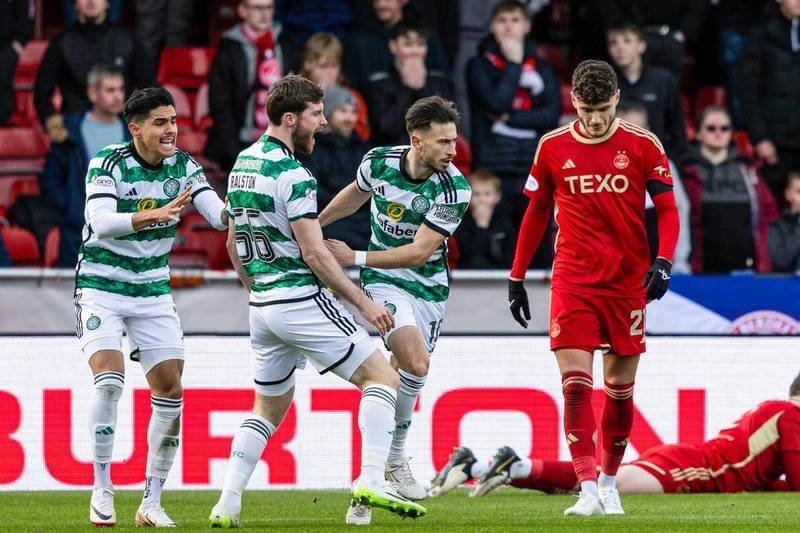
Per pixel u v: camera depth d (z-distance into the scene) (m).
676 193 35.62
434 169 20.05
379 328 17.09
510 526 18.19
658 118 36.75
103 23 36.03
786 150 38.44
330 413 28.94
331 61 35.62
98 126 34.91
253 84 35.78
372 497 16.84
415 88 35.72
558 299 20.33
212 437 28.77
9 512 22.25
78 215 34.34
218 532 17.22
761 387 30.16
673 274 32.84
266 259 17.23
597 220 20.08
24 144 36.81
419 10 37.81
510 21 36.00
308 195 16.83
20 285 31.84
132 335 19.25
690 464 26.34
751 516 20.52
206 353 28.86
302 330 17.12
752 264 36.28
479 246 34.34
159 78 38.56
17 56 37.97
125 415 28.47
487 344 29.48
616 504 21.27
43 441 28.45
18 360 28.50
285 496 26.27
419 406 29.25
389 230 21.05
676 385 29.97
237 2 41.28
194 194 19.41
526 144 36.03
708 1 40.06
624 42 36.53
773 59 38.25
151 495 19.05
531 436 29.52
